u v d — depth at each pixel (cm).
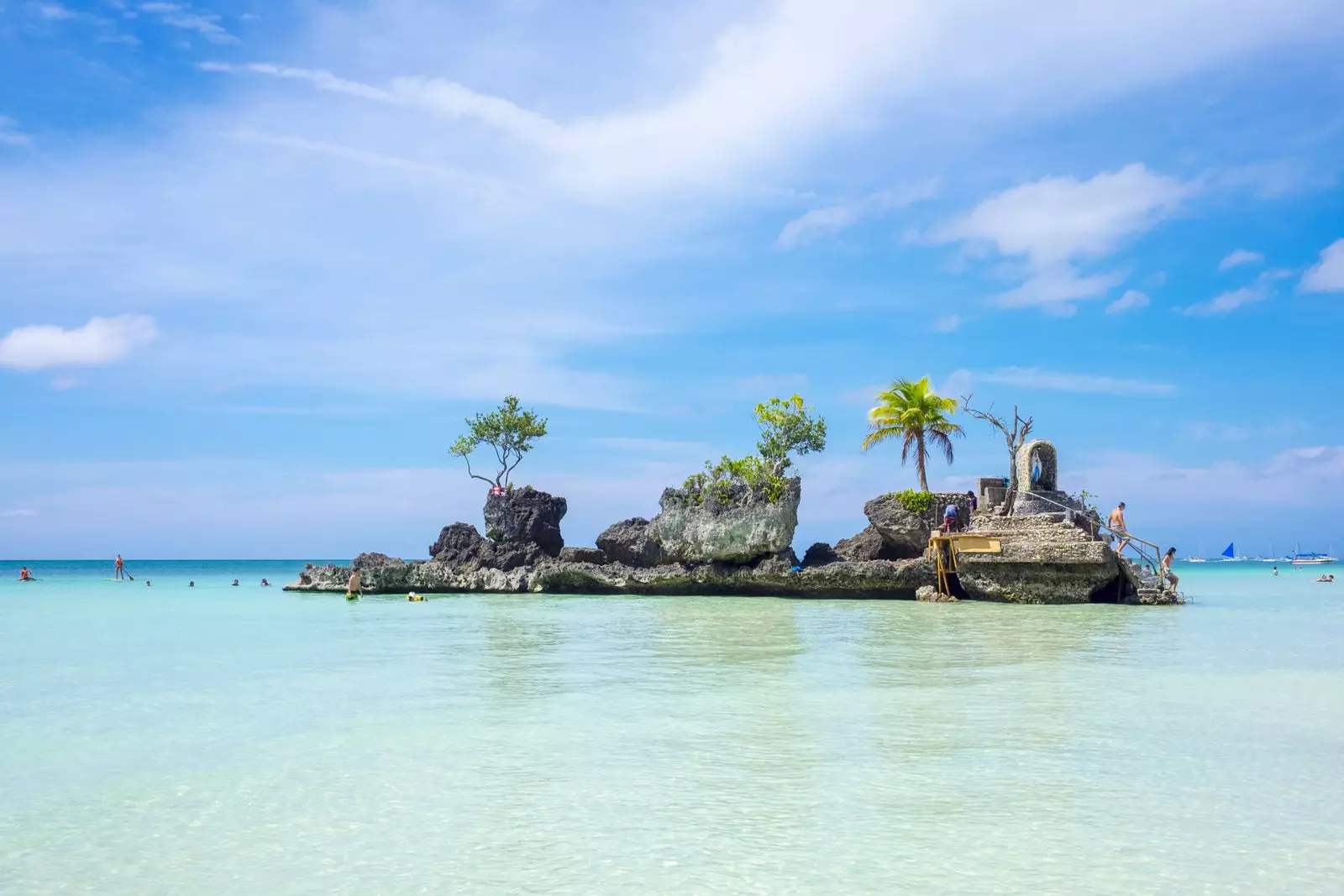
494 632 3197
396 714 1627
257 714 1638
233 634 3212
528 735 1441
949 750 1320
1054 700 1705
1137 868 869
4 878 865
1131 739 1377
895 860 895
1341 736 1395
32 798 1120
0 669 2262
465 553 6328
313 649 2686
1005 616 3619
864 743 1362
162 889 835
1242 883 833
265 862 902
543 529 6241
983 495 4909
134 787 1162
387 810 1061
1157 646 2548
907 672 2073
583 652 2561
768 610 4178
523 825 1005
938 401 5653
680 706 1675
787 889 826
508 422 7019
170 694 1856
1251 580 8400
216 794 1127
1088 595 4153
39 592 6950
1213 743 1350
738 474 5650
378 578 6200
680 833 976
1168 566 4312
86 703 1764
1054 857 898
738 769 1223
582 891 827
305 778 1195
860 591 4988
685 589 5553
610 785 1152
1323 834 959
